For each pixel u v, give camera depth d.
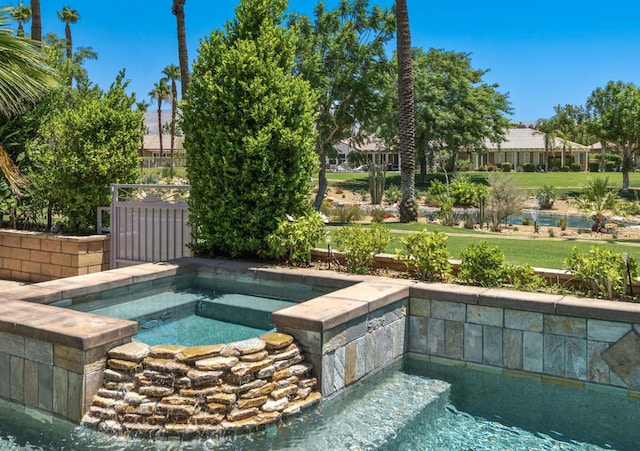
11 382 4.66
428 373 5.71
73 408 4.27
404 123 16.64
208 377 4.20
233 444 4.06
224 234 8.20
